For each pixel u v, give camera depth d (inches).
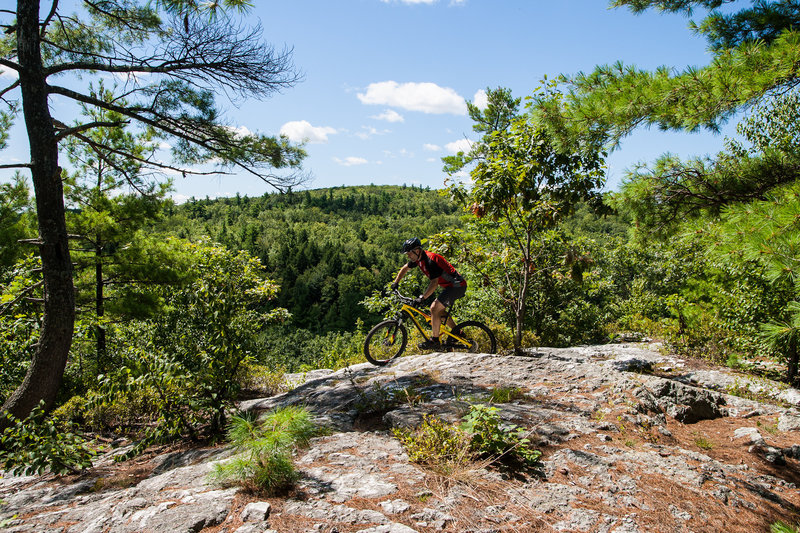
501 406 185.9
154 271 403.5
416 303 269.7
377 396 207.9
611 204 221.1
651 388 209.9
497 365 261.3
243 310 238.2
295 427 129.0
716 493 128.9
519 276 415.5
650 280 1075.3
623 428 169.6
